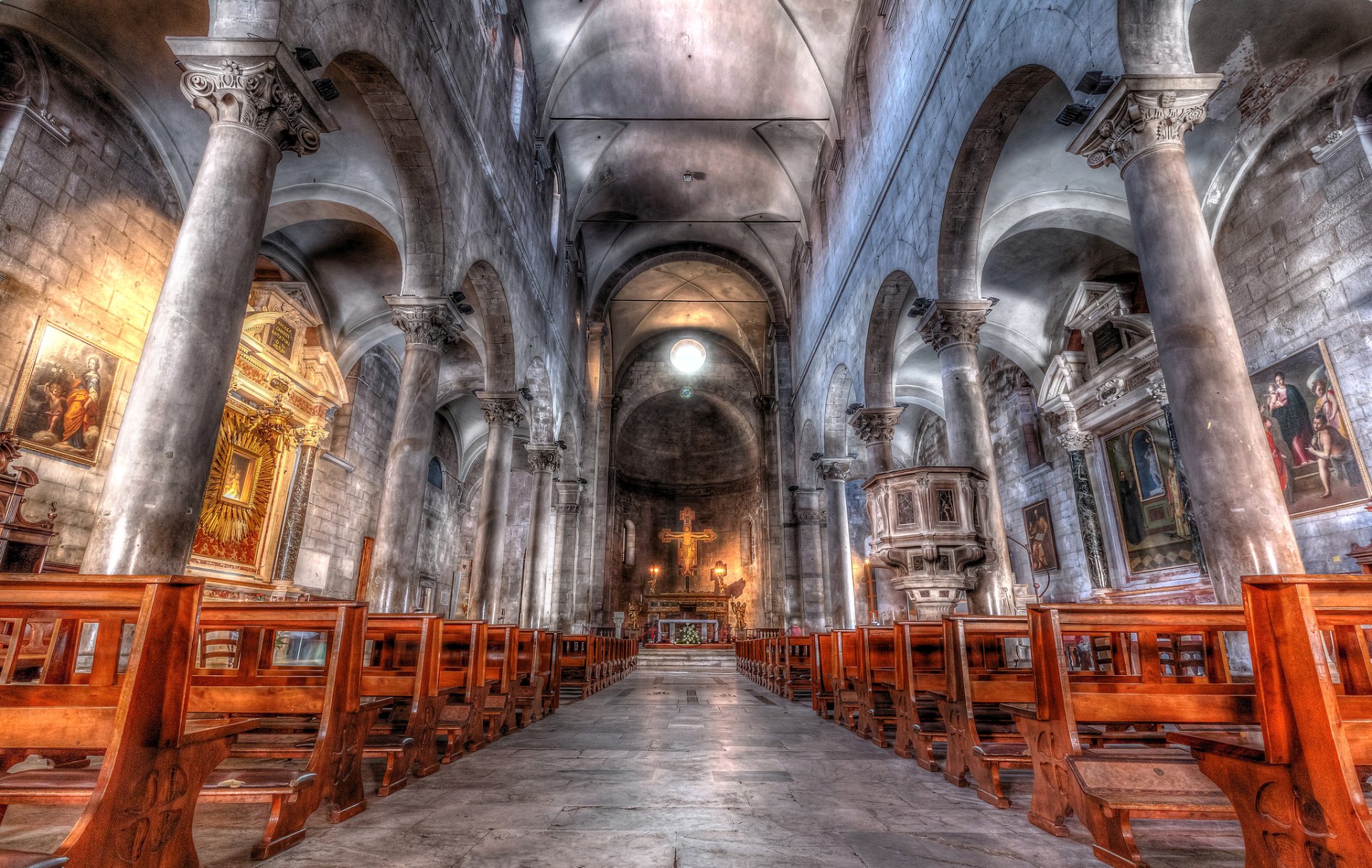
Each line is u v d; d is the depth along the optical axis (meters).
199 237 5.25
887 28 12.87
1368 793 3.38
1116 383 14.15
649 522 33.56
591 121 19.28
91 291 8.37
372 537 17.72
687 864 2.67
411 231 10.11
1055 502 16.94
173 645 2.40
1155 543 13.58
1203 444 5.10
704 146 20.88
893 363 13.84
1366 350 8.62
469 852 2.80
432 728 4.49
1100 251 14.05
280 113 5.83
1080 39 6.67
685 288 28.59
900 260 11.88
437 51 9.85
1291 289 9.59
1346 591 2.41
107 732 2.33
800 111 18.09
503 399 13.94
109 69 8.30
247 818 3.31
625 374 31.66
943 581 8.63
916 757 4.79
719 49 17.38
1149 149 5.80
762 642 12.95
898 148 12.14
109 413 8.70
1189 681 4.38
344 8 7.17
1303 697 2.27
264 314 12.81
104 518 4.63
